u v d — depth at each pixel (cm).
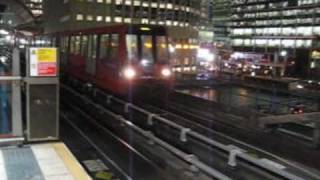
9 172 608
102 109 1466
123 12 7806
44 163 653
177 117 1502
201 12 9238
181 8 8356
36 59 744
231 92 2323
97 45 1933
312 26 6981
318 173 912
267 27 8194
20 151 711
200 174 880
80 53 2211
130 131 1279
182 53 5216
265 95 2539
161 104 1698
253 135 1242
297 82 2967
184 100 1938
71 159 680
